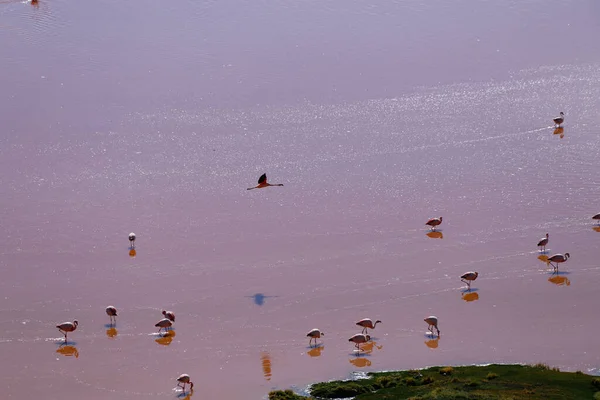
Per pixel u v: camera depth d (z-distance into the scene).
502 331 42.81
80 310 45.50
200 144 63.00
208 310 45.25
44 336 43.31
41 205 55.66
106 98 69.69
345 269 48.72
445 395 35.59
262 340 42.62
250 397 38.09
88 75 73.62
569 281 47.06
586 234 51.69
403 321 43.84
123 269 49.28
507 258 49.47
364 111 67.50
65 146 62.72
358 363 40.44
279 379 39.38
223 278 48.19
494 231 52.28
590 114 66.12
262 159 60.97
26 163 60.47
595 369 39.53
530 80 72.00
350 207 55.28
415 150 61.91
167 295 46.72
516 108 67.56
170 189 57.62
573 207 54.72
